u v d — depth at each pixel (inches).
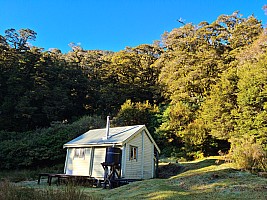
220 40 1193.4
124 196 352.8
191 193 335.0
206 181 395.2
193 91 1096.8
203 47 1170.0
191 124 834.2
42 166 875.4
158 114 1035.9
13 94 1162.0
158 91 1264.8
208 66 1087.0
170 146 924.6
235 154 496.7
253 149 479.5
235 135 681.6
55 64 1366.9
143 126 629.6
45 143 883.4
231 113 722.8
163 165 745.0
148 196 333.7
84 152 621.0
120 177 539.8
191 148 813.9
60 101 1219.2
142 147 622.2
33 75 1216.8
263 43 873.5
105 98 1322.6
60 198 259.4
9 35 1371.8
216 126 744.3
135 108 1073.5
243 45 1127.0
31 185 552.1
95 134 674.8
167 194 332.5
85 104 1411.2
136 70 1499.8
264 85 653.3
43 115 1186.6
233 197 297.6
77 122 1015.0
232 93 751.7
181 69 1146.0
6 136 980.6
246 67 762.2
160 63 1368.1
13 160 845.8
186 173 574.6
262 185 340.8
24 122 1151.6
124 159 553.9
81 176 555.2
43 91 1157.1
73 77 1396.4
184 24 1337.4
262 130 614.5
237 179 386.3
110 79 1496.1
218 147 805.2
